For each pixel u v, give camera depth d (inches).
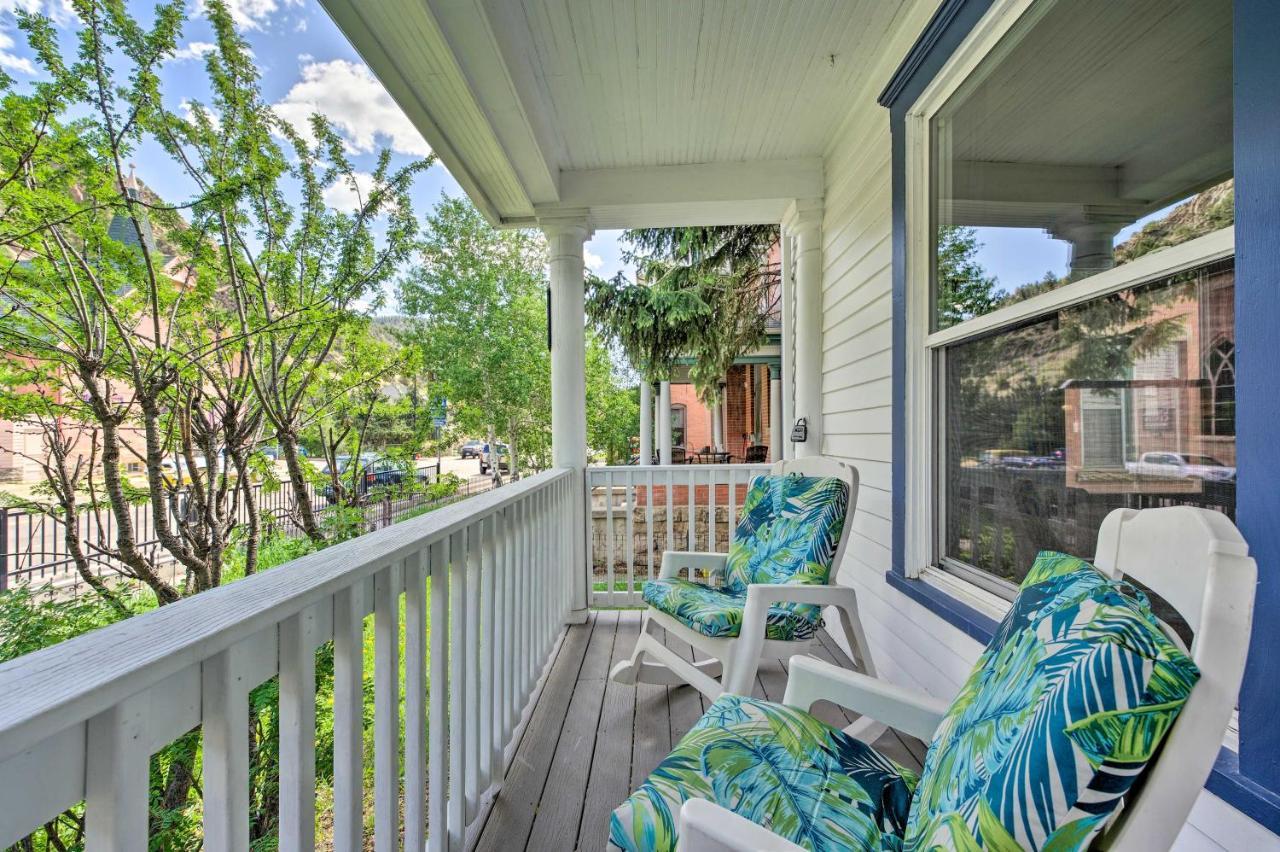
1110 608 26.1
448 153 97.8
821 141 115.3
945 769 31.5
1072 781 22.3
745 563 91.6
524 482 88.7
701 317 267.6
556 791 65.9
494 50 75.6
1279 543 31.7
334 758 35.6
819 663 48.4
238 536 199.6
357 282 221.3
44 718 17.3
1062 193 53.9
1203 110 40.6
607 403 498.9
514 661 74.0
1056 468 55.9
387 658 40.5
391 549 40.1
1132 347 46.5
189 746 91.5
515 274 430.3
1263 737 32.4
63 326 158.4
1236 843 34.5
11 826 17.7
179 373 173.6
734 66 90.6
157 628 23.9
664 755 73.1
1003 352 64.3
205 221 181.0
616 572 222.2
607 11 78.0
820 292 124.0
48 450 175.2
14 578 171.6
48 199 146.5
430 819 49.0
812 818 36.4
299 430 224.1
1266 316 32.6
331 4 65.1
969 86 69.8
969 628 64.2
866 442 99.7
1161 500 43.6
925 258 79.1
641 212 130.7
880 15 79.4
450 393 355.9
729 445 533.6
